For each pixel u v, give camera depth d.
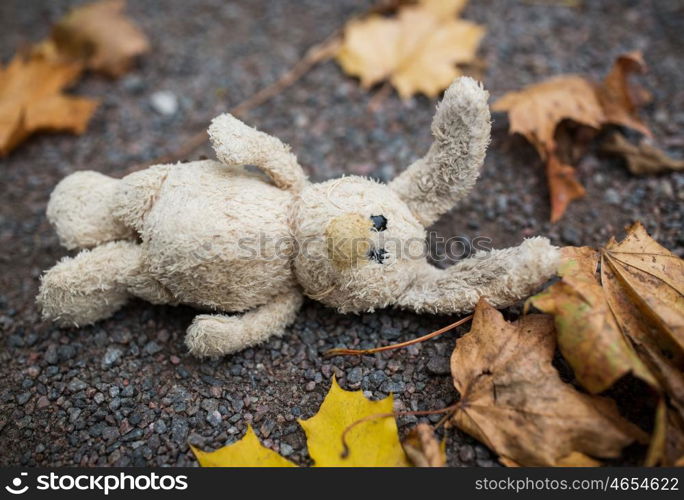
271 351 0.66
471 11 0.94
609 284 0.61
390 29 0.88
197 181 0.61
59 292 0.64
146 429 0.63
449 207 0.65
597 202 0.74
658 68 0.84
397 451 0.59
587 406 0.58
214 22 0.99
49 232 0.77
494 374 0.60
